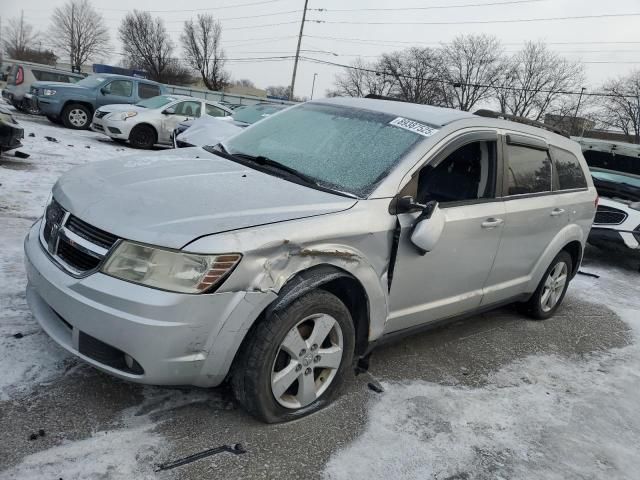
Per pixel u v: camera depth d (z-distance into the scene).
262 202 2.86
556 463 3.03
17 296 3.80
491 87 59.72
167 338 2.44
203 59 73.31
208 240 2.49
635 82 59.94
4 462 2.36
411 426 3.13
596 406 3.74
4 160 8.65
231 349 2.61
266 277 2.60
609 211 7.92
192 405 2.97
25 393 2.83
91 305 2.49
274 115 4.36
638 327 5.57
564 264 5.20
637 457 3.21
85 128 15.67
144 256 2.48
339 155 3.52
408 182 3.30
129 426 2.72
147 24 72.75
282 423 2.94
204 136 9.14
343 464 2.72
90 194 2.86
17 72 18.09
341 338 3.06
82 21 76.00
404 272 3.31
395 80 65.88
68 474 2.35
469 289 3.98
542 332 4.97
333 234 2.85
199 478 2.46
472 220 3.68
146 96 16.41
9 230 5.24
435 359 4.05
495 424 3.31
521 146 4.29
